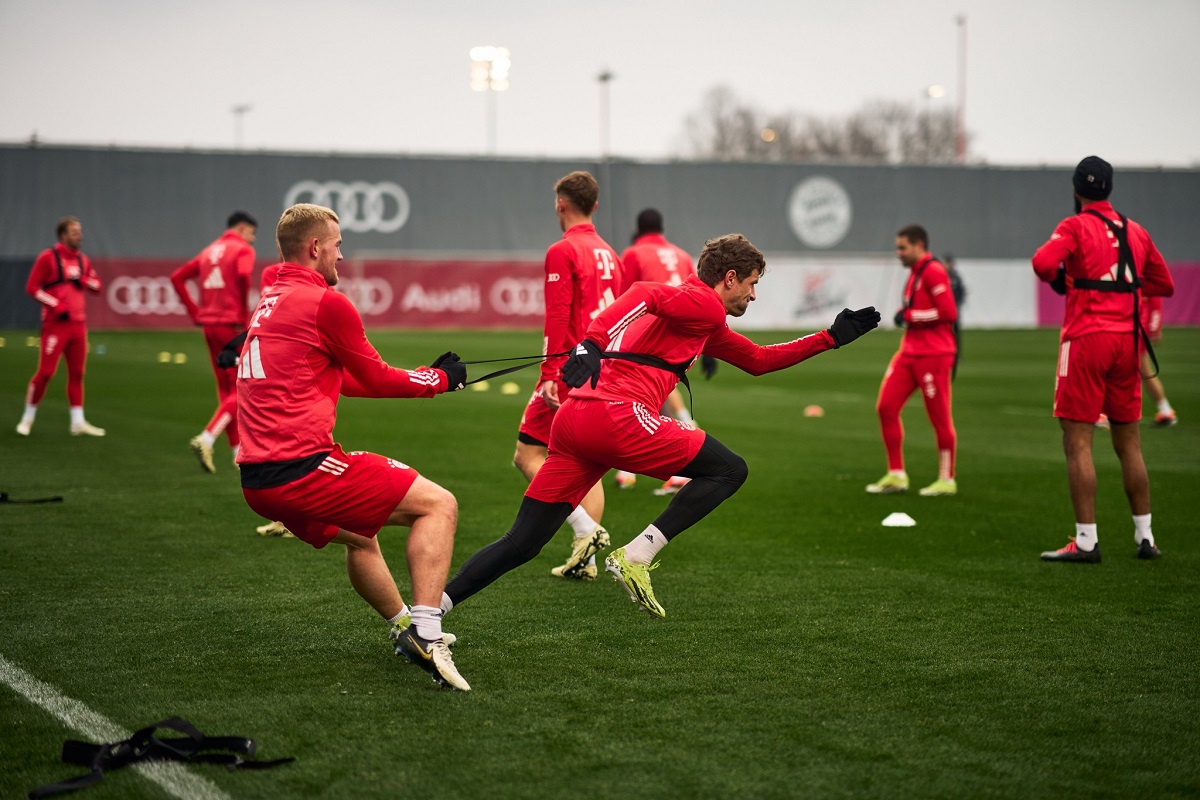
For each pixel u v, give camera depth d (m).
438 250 54.41
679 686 6.22
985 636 7.21
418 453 15.55
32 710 5.81
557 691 6.14
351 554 6.51
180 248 50.69
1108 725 5.68
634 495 12.75
